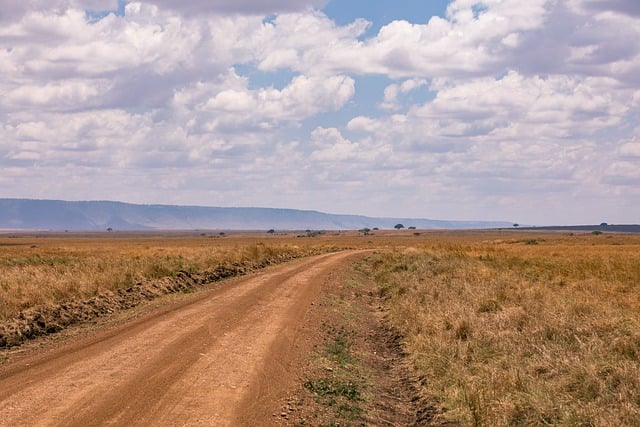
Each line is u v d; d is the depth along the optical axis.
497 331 13.65
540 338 12.74
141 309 17.84
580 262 34.66
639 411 8.33
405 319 16.42
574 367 10.27
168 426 7.61
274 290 22.86
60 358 11.14
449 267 30.31
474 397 9.30
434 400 10.06
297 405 9.05
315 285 25.38
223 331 14.18
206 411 8.32
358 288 26.61
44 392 8.80
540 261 37.84
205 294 21.17
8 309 16.02
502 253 50.19
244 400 8.98
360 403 9.67
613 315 15.20
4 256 47.25
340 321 17.30
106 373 9.99
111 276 22.75
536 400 9.03
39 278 21.92
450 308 16.44
